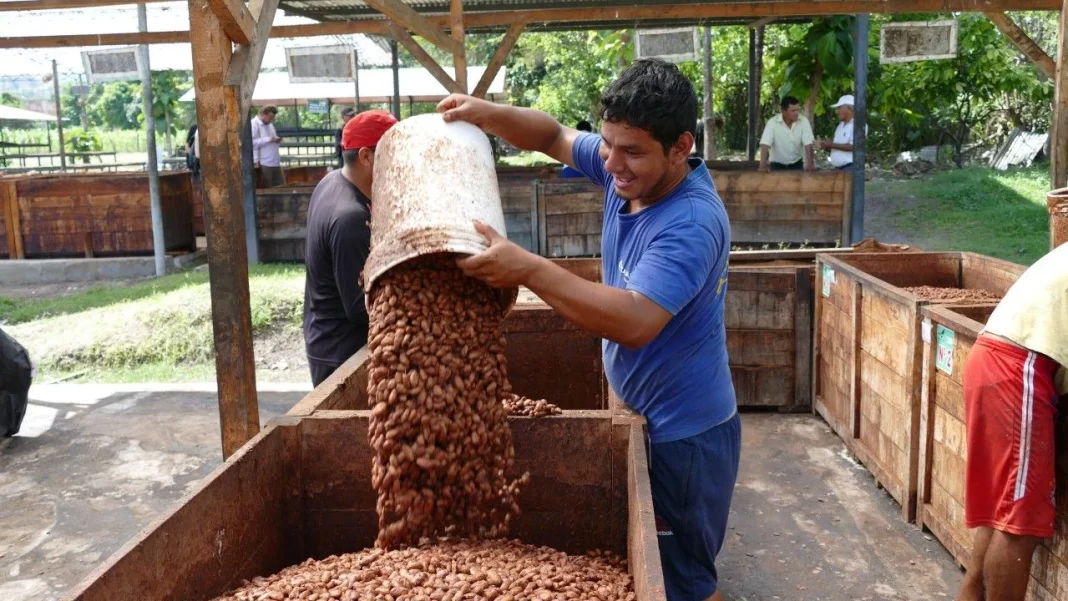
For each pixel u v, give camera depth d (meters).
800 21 14.12
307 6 11.29
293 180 15.62
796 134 12.27
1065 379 3.05
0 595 4.02
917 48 9.83
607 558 2.75
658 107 2.33
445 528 2.62
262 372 7.80
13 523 4.75
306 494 2.90
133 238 12.57
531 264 2.30
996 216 14.10
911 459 4.45
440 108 2.87
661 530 2.83
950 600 3.82
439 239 2.36
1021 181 16.83
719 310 2.71
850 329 5.43
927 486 4.39
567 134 3.08
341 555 2.86
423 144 2.58
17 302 10.59
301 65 11.30
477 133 2.73
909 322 4.45
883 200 15.75
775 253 7.00
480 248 2.36
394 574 2.33
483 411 2.56
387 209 2.52
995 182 16.56
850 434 5.41
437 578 2.31
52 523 4.75
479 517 2.68
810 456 5.46
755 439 5.79
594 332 2.35
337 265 3.83
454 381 2.49
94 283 11.94
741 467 5.30
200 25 3.21
